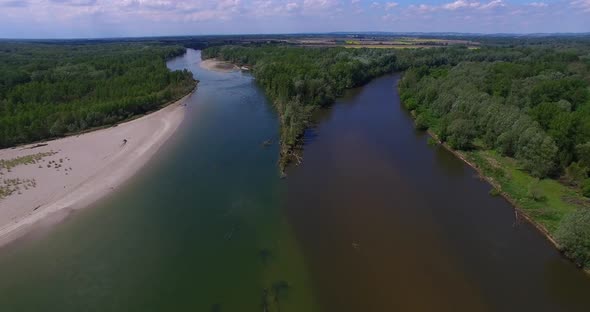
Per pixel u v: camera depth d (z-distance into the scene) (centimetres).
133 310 3194
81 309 3209
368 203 4853
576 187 5019
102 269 3666
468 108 7362
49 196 4928
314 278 3528
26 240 4059
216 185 5303
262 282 3484
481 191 5200
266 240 4084
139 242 4069
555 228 4166
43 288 3434
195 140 7112
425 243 4050
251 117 8638
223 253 3881
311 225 4356
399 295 3341
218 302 3266
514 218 4522
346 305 3225
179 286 3450
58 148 6662
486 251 3931
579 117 5509
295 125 7088
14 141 6844
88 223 4391
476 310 3195
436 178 5600
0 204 4669
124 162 6056
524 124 5881
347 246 3988
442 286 3450
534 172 5312
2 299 3316
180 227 4325
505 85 8419
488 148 6538
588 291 3416
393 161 6222
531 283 3494
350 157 6356
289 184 5341
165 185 5306
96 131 7681
